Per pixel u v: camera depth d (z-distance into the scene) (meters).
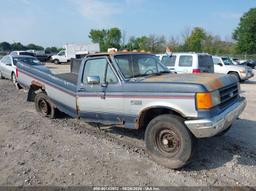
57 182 4.34
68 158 5.22
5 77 17.19
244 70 18.33
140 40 63.53
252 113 8.67
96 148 5.71
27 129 7.01
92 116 6.00
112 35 83.69
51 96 7.43
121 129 6.93
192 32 68.38
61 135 6.55
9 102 10.55
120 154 5.39
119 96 5.36
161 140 4.89
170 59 13.01
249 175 4.54
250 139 6.15
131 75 5.55
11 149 5.68
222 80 5.08
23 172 4.66
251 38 69.75
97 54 5.83
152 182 4.32
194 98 4.47
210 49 67.00
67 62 40.16
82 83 6.11
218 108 4.70
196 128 4.46
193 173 4.62
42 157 5.27
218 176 4.51
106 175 4.55
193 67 12.37
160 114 5.13
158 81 4.98
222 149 5.58
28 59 16.80
